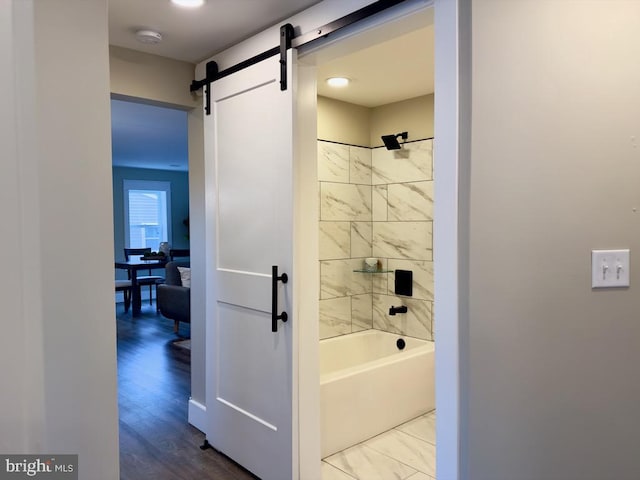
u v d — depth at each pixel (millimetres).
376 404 2932
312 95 2268
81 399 1184
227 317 2602
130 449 2740
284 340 2215
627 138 1428
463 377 1548
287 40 2145
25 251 1078
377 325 3943
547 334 1464
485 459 1528
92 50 1195
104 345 1226
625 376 1455
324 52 2100
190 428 3031
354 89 3385
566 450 1473
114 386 1248
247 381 2463
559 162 1440
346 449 2758
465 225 1523
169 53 2736
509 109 1470
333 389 2688
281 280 2207
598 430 1464
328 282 3648
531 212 1462
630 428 1465
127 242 8766
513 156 1470
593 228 1438
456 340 1536
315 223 2291
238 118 2482
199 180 2986
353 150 3789
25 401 1083
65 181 1147
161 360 4555
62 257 1146
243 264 2477
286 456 2213
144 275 8891
